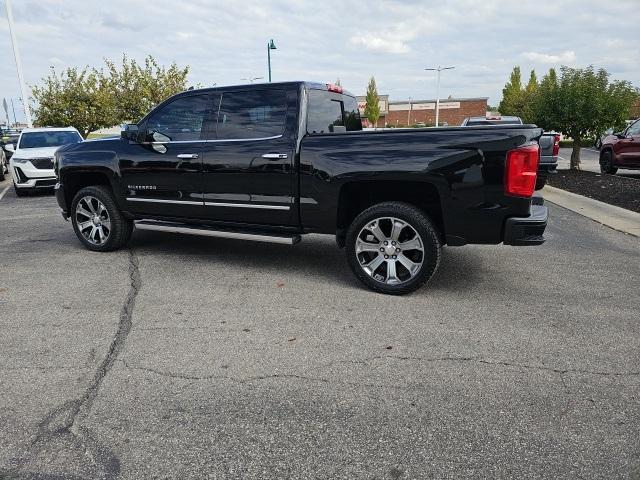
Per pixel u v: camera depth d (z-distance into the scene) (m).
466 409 2.84
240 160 5.16
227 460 2.44
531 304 4.46
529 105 17.02
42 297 4.70
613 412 2.80
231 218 5.41
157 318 4.17
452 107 76.25
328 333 3.87
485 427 2.67
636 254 6.17
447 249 6.49
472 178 4.22
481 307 4.39
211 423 2.72
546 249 6.44
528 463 2.40
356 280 5.19
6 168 18.84
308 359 3.44
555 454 2.46
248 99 5.19
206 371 3.28
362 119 6.57
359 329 3.94
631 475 2.32
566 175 15.24
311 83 5.21
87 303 4.53
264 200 5.11
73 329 3.96
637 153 14.13
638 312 4.26
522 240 4.21
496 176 4.16
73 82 22.45
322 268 5.63
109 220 6.26
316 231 5.00
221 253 6.32
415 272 4.57
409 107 78.81
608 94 14.92
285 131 4.98
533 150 4.09
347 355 3.50
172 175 5.61
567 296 4.66
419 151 4.36
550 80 16.19
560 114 15.58
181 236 7.38
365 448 2.51
